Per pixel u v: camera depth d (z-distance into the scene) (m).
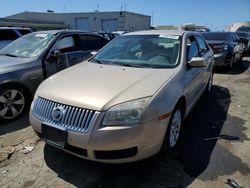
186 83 3.62
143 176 3.02
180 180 2.95
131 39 4.43
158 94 2.95
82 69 3.79
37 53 5.12
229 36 10.23
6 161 3.33
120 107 2.73
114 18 41.25
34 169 3.15
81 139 2.70
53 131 2.88
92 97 2.83
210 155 3.47
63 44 5.57
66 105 2.86
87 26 42.91
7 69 4.50
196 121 4.62
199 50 4.98
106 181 2.94
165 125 3.00
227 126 4.42
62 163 3.27
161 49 4.05
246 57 14.61
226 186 2.86
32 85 4.82
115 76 3.36
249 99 6.01
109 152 2.72
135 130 2.71
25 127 4.34
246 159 3.39
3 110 4.46
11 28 10.77
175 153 3.50
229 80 8.12
